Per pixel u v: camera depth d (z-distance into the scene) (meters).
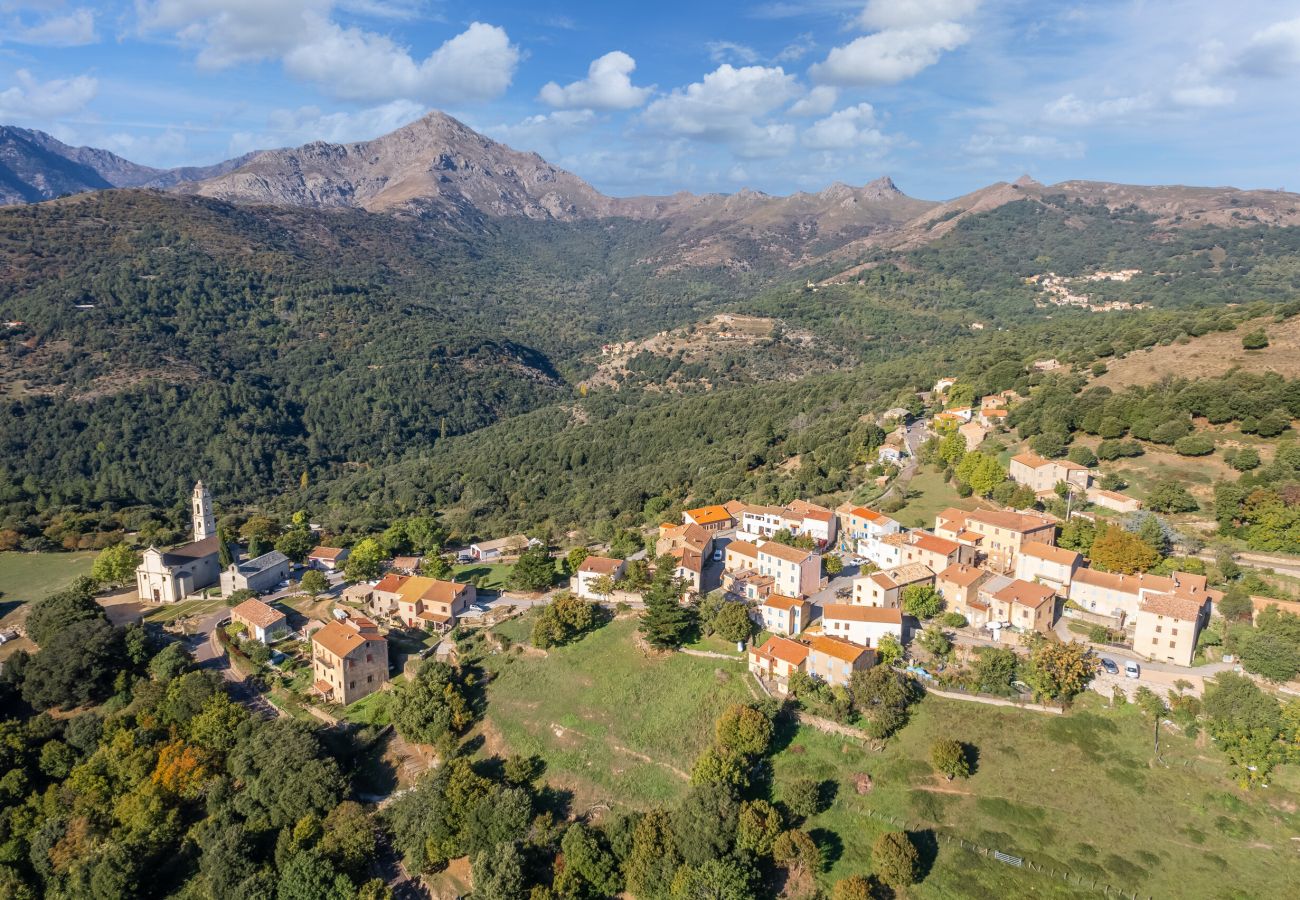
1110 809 86.06
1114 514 136.62
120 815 97.12
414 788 96.06
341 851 87.38
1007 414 192.12
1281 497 124.00
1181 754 90.56
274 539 175.50
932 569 125.50
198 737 105.69
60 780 106.50
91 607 134.12
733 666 108.81
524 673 113.50
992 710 97.88
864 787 90.88
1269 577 112.38
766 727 93.25
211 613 141.50
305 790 92.94
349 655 112.31
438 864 88.62
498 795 89.50
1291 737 86.69
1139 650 104.12
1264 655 94.75
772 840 82.06
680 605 121.00
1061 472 149.25
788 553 128.25
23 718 116.56
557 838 88.00
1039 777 90.12
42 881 94.62
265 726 104.19
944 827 86.12
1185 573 113.50
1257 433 144.88
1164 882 78.69
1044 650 99.19
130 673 119.69
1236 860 79.94
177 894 89.81
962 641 109.12
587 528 194.50
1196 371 171.38
